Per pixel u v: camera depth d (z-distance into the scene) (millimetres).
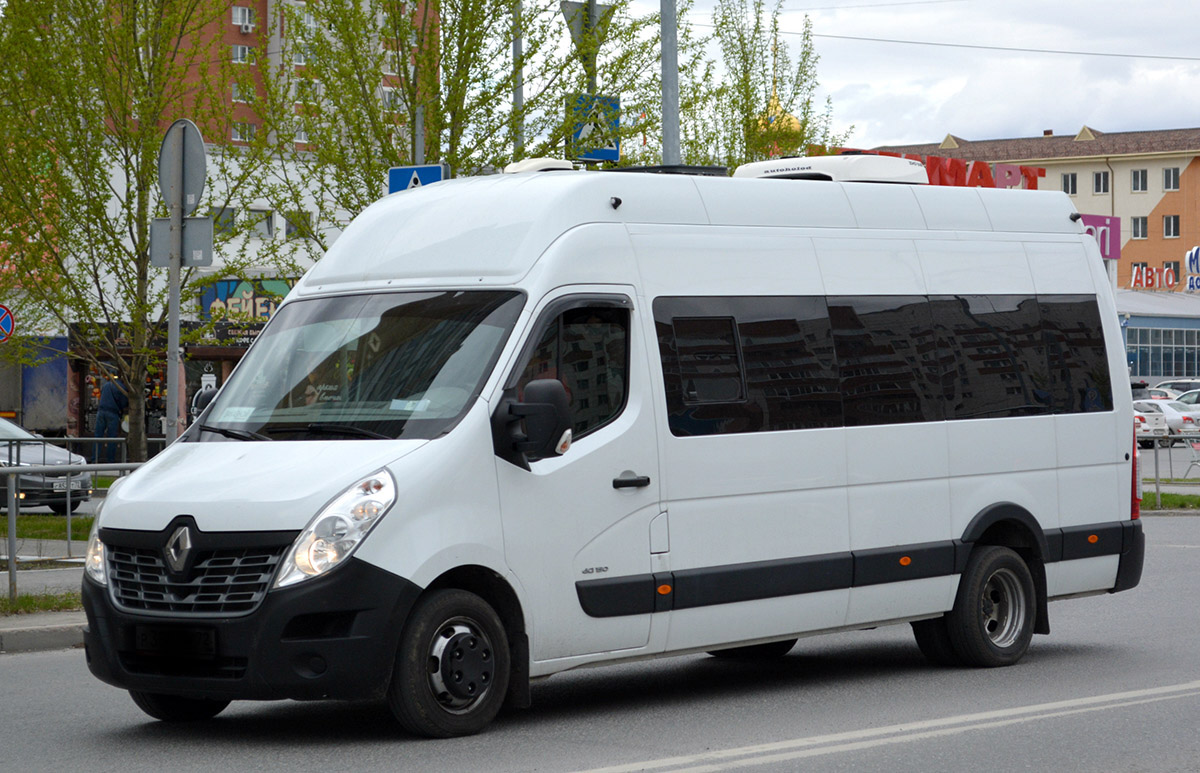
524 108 19141
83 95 19516
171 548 7176
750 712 8320
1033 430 10250
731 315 8750
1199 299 81938
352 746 7266
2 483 12344
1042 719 7992
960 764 6863
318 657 6977
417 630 7223
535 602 7660
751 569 8578
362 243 8672
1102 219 34562
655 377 8305
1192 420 48188
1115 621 12281
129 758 7082
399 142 19234
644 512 8156
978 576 9844
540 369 7844
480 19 18828
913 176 10570
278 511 7035
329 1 19031
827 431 9062
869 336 9430
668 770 6676
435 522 7254
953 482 9750
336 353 8094
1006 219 10516
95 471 13234
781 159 10641
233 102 20562
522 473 7641
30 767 6895
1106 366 10836
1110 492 10727
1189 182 105125
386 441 7453
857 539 9180
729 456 8555
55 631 11094
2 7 19531
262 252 20734
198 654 7078
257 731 7789
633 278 8336
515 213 8203
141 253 20203
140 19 19922
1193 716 8086
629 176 8555
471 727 7449
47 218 19828
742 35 31188
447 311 8008
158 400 35906
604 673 10070
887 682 9438
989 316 10164
